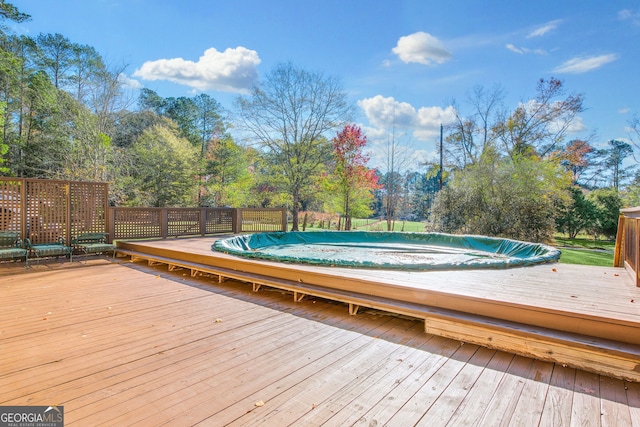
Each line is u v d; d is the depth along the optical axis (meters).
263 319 3.09
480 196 11.25
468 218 11.41
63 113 14.12
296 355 2.34
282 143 15.30
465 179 12.23
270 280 3.93
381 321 3.08
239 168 18.27
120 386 1.89
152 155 16.55
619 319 2.21
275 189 16.75
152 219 7.49
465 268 3.93
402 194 18.22
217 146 18.94
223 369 2.12
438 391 1.89
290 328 2.88
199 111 23.14
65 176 13.48
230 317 3.13
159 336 2.65
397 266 3.88
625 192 14.28
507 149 15.45
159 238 7.57
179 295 3.88
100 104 14.56
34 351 2.34
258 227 9.47
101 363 2.18
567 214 13.23
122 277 4.79
